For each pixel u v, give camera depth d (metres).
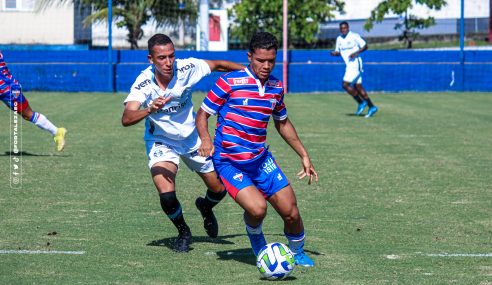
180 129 16.86
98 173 26.89
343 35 47.28
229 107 15.20
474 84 69.06
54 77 65.50
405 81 68.56
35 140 35.31
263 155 15.41
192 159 17.19
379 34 84.12
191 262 16.20
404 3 74.88
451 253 16.92
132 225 19.45
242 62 66.19
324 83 67.81
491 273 15.39
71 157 30.36
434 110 51.47
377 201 22.58
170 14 73.19
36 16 76.56
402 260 16.33
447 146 34.31
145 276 15.12
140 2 71.88
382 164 29.25
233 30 77.06
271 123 43.56
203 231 19.12
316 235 18.52
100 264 15.94
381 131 39.78
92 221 19.83
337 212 21.11
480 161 30.12
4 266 15.70
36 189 23.95
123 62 65.94
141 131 38.97
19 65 65.19
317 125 42.22
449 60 68.81
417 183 25.44
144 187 24.47
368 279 14.96
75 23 77.69
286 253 14.81
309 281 14.81
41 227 19.09
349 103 56.69
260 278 15.04
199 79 16.91
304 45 77.94
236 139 15.20
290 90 67.50
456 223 19.81
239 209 21.64
